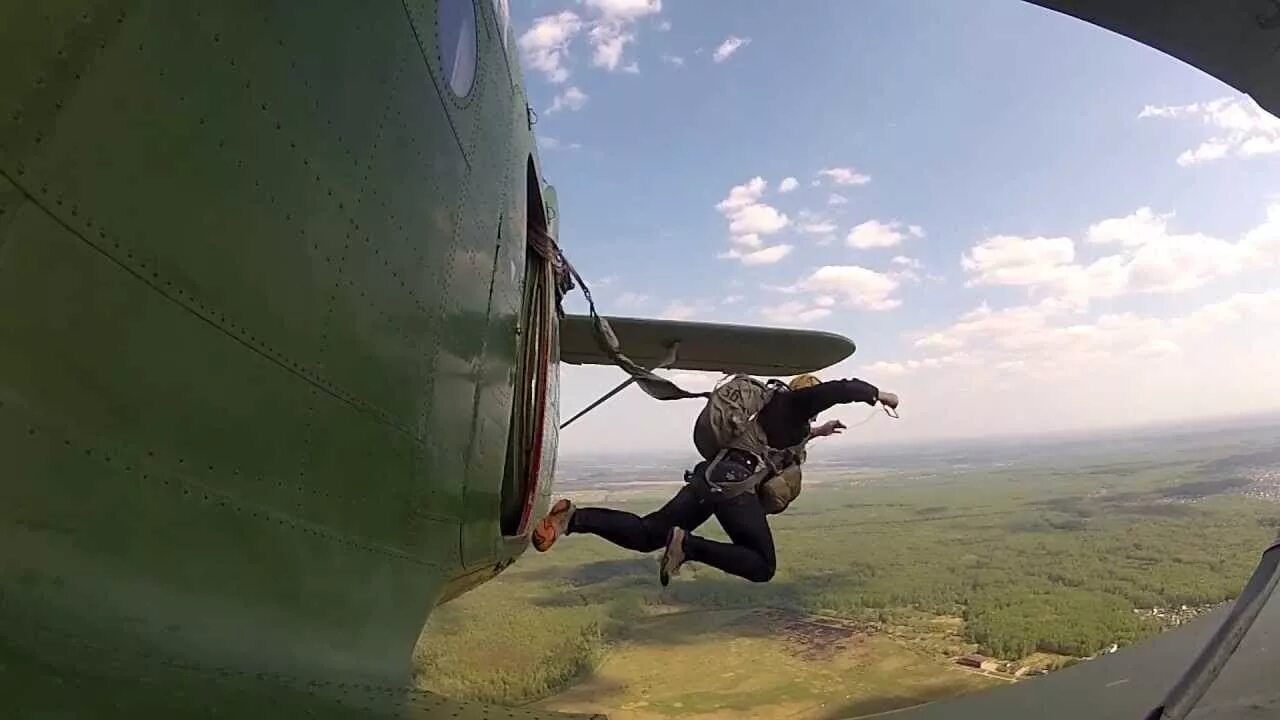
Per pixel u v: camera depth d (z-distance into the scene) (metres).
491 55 3.05
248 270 1.54
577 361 7.30
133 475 1.32
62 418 1.19
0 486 1.12
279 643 1.67
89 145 1.19
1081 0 3.30
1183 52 3.48
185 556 1.43
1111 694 3.87
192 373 1.43
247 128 1.51
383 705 1.79
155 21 1.29
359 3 1.91
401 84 2.15
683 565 3.39
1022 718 3.91
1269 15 3.14
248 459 1.60
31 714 0.97
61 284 1.18
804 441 3.55
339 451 1.96
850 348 7.03
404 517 2.42
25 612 1.11
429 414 2.53
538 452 4.34
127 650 1.24
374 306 2.07
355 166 1.91
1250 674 3.15
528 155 3.87
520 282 3.67
